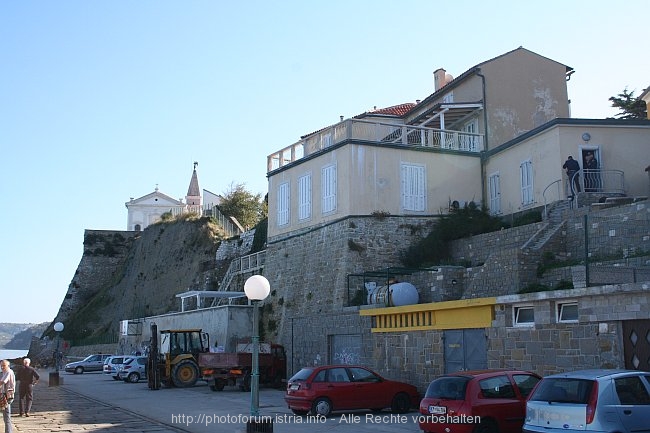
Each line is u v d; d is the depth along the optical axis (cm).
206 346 3350
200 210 7550
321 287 3134
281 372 3003
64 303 8206
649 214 2170
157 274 6819
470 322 1950
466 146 3400
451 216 3180
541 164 2964
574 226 2448
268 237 3706
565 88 3712
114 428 1781
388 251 3070
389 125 3209
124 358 4256
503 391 1416
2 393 1664
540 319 1720
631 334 1493
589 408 1068
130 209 10531
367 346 2450
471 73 3538
